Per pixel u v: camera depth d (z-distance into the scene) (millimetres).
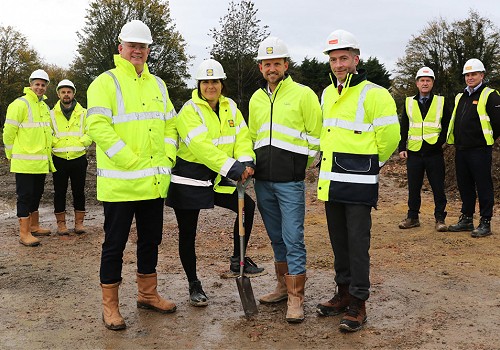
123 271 6074
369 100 4238
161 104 4562
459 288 5297
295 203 4555
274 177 4555
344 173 4262
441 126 7652
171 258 6605
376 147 4293
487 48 40375
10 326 4504
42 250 7125
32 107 7395
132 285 5578
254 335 4242
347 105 4312
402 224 8023
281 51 4484
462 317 4547
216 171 4602
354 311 4320
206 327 4445
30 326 4500
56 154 7836
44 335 4309
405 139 7953
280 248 4902
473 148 7289
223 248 7074
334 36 4293
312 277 5758
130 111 4344
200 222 8711
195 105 4707
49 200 11312
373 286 5398
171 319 4633
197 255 6727
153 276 4809
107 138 4180
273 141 4566
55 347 4082
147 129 4391
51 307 4953
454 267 5996
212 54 25984
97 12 32750
